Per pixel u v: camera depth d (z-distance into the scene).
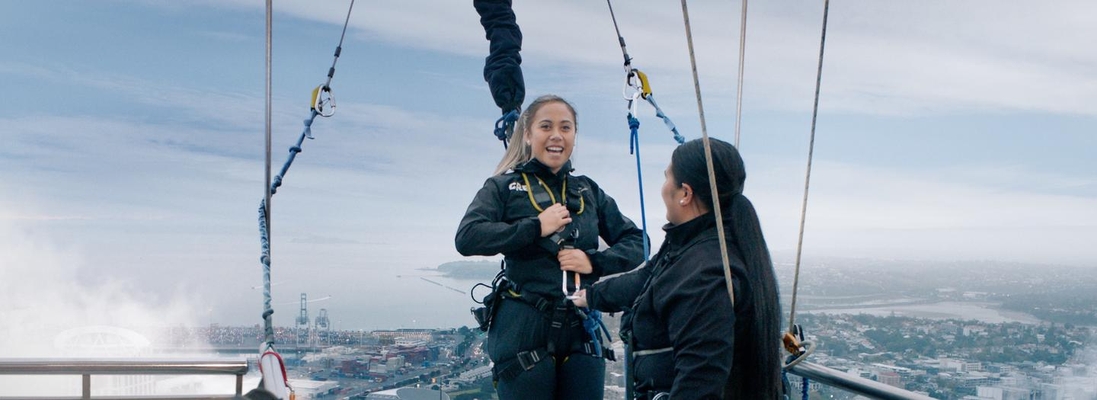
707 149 2.03
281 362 2.25
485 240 3.07
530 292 3.19
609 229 3.50
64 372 2.37
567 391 3.23
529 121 3.35
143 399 2.49
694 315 2.12
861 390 2.41
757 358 2.12
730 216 2.24
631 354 2.63
